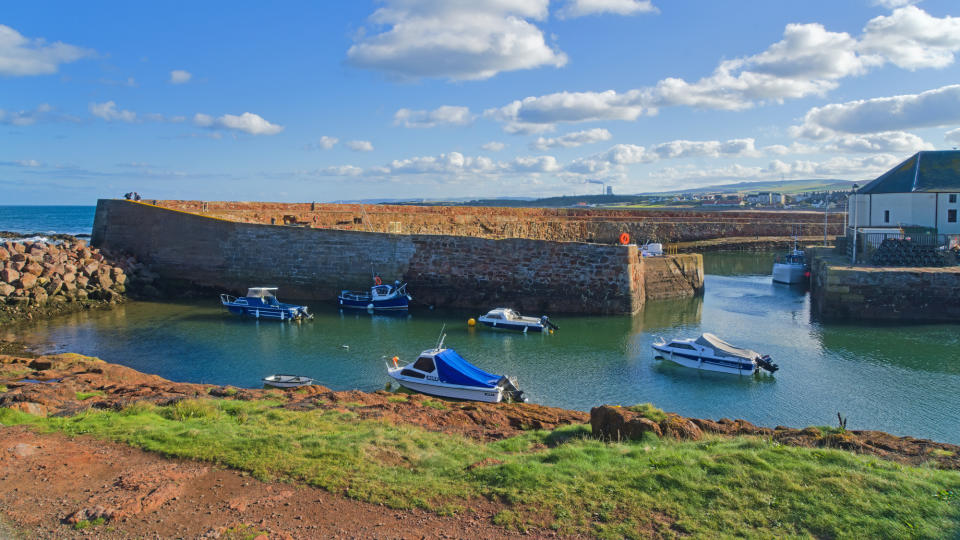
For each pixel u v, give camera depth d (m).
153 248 42.91
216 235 41.88
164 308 37.75
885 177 48.97
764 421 19.16
